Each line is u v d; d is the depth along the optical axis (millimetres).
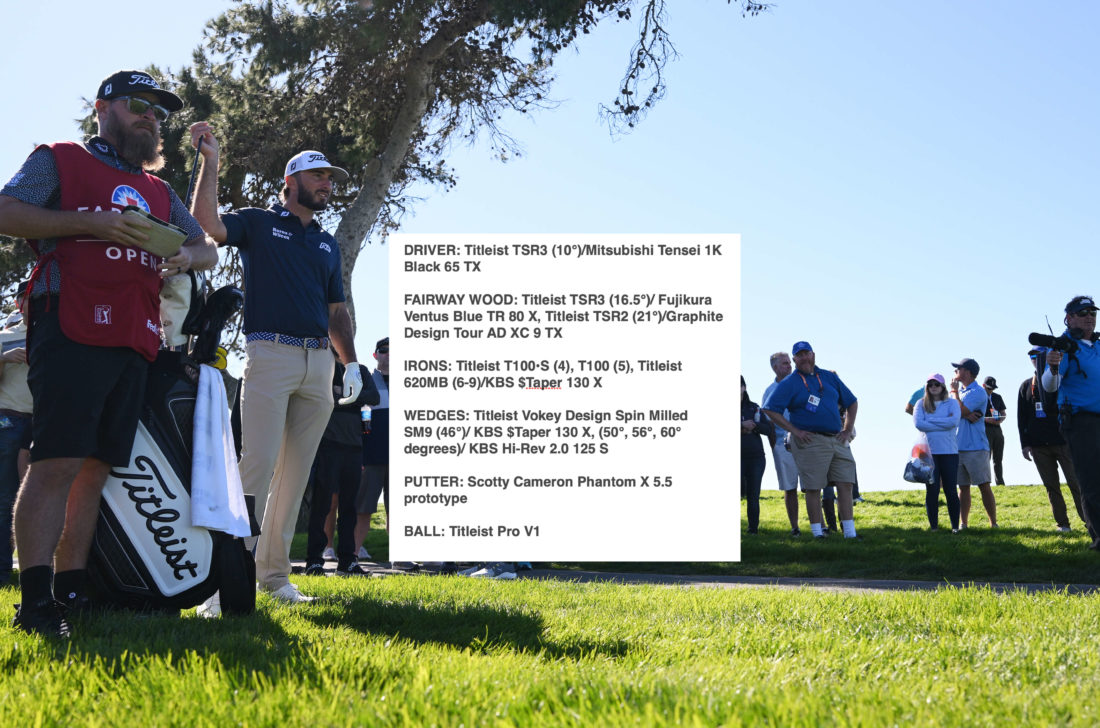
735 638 3826
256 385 5359
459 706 2410
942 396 12219
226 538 4121
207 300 4324
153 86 4012
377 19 17266
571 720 2266
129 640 3244
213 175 4922
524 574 9305
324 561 10453
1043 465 11680
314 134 19094
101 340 3686
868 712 2307
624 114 17375
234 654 3061
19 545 3570
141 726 2246
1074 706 2424
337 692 2508
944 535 11117
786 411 11430
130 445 3914
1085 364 8812
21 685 2584
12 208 3658
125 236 3678
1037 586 7410
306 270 5527
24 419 6484
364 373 8727
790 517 12508
